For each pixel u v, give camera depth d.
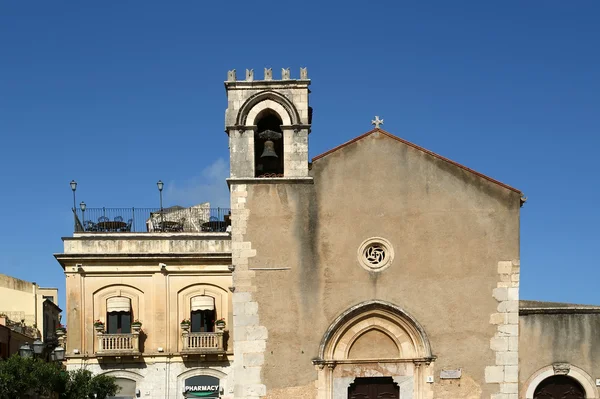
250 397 25.97
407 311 26.52
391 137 27.42
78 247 45.22
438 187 27.20
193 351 44.28
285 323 26.38
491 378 26.28
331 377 26.20
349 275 26.69
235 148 27.14
